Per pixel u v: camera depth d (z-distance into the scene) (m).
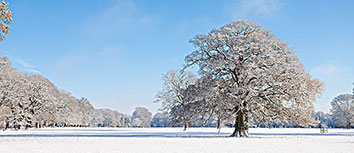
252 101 27.30
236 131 31.12
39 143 20.75
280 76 28.33
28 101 58.69
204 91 27.89
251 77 28.50
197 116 30.11
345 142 24.20
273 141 24.52
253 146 19.58
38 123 75.56
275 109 29.61
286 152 16.20
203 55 30.44
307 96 28.34
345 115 87.69
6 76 50.41
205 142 22.66
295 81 27.84
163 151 16.16
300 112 29.34
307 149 17.97
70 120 86.56
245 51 28.31
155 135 35.22
